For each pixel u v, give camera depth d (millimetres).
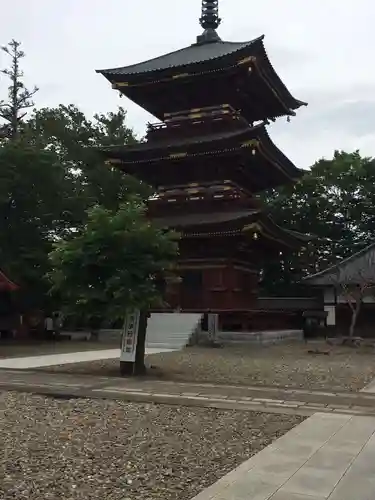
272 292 68688
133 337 21172
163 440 10719
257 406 14484
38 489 7770
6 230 45031
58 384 18250
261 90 43531
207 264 41312
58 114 58031
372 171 65875
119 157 43344
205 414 13391
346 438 10906
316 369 23234
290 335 45156
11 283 37906
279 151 42969
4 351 32844
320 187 67500
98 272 20594
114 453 9734
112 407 14258
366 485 7965
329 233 68625
